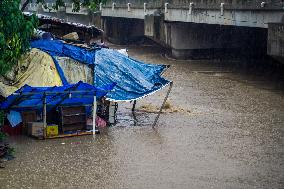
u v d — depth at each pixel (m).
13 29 19.50
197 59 52.72
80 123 22.66
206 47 52.56
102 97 23.48
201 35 52.25
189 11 45.72
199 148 20.52
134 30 69.19
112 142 21.28
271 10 34.19
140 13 57.50
